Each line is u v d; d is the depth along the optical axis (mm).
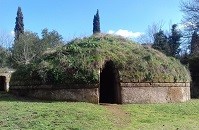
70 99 20047
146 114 17641
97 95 20016
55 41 64000
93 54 21188
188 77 25328
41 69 20969
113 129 13938
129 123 15453
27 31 64562
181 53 51094
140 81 21125
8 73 33625
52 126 13500
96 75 20172
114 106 19000
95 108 17406
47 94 20500
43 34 64750
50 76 20562
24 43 61656
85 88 20062
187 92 24812
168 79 22312
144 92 21156
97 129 13719
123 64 21188
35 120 14086
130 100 20672
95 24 63062
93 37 24078
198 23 47719
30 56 60812
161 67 22500
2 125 13344
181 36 51469
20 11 66500
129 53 22266
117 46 22875
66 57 21359
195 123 16297
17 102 18297
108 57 21266
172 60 24969
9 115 14688
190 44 49312
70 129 13359
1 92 23375
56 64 20969
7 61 62312
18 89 22062
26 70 22078
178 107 19812
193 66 40719
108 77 23984
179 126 15250
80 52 21531
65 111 15617
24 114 14914
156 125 15352
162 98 21844
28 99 20281
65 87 20234
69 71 20453
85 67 20422
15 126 13320
